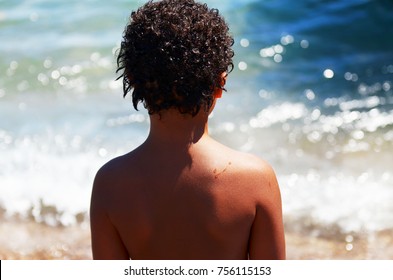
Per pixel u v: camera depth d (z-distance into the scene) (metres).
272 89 9.59
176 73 2.37
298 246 5.95
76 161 7.67
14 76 10.06
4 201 6.81
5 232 6.26
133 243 2.45
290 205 6.67
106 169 2.49
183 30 2.41
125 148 7.99
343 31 11.52
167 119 2.41
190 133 2.42
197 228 2.39
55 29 11.73
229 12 12.31
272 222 2.46
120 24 11.81
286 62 10.50
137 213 2.41
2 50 10.87
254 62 10.48
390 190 6.94
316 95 9.38
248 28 11.69
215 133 8.27
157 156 2.42
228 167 2.42
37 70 10.23
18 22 12.08
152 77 2.39
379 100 9.14
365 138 8.13
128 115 8.91
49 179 7.25
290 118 8.70
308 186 7.06
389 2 12.28
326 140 8.12
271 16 12.16
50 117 8.84
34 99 9.41
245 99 9.27
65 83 9.90
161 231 2.40
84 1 12.94
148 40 2.42
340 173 7.34
